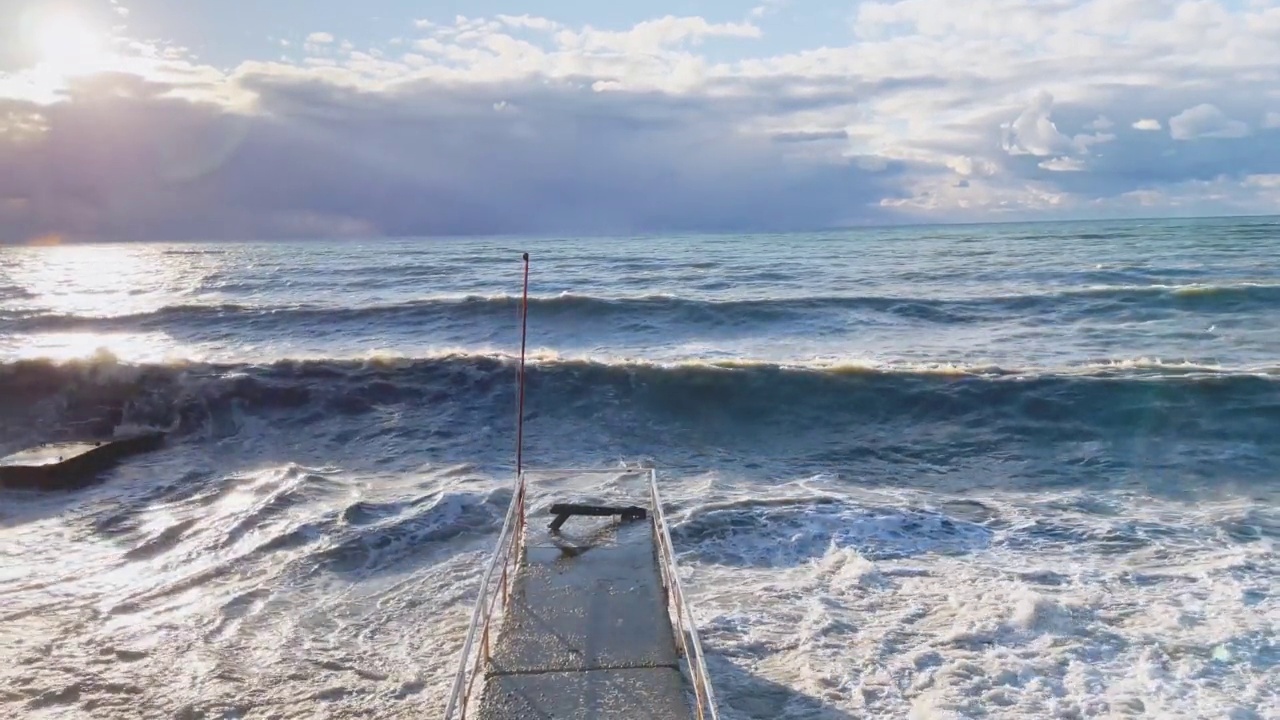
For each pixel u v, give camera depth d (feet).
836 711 21.75
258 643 26.12
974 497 40.55
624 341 82.28
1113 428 50.70
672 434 53.52
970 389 56.49
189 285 147.13
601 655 18.40
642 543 24.38
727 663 24.26
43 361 60.29
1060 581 29.58
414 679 23.80
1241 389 53.21
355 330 88.94
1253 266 130.41
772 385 58.49
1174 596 27.99
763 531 34.99
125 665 24.71
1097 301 91.97
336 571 31.68
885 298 94.02
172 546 34.06
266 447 50.72
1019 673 23.45
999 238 254.68
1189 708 21.54
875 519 35.94
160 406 56.70
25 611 28.19
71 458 43.65
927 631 26.11
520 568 22.79
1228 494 40.04
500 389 59.52
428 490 40.88
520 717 16.38
